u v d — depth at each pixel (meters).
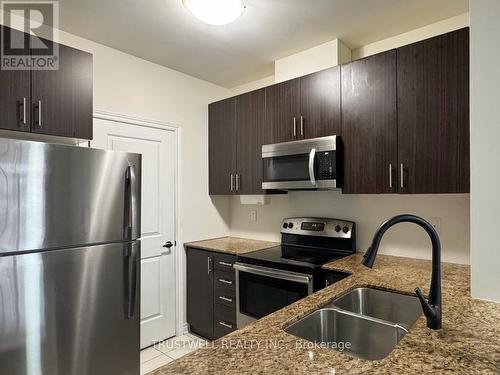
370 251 1.04
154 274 2.76
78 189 1.64
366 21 2.10
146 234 2.71
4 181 1.40
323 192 2.68
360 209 2.47
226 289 2.63
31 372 1.47
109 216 1.77
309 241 2.68
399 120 1.91
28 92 1.74
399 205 2.28
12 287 1.42
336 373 0.79
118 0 1.83
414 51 1.85
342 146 2.16
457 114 1.70
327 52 2.39
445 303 1.28
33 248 1.48
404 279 1.67
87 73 2.00
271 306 2.25
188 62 2.77
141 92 2.68
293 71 2.60
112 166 1.79
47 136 1.90
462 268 1.91
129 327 1.85
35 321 1.49
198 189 3.14
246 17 2.03
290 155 2.39
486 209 1.30
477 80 1.31
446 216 2.08
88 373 1.67
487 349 0.90
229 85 3.38
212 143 3.16
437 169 1.77
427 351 0.89
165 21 2.08
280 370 0.80
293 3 1.88
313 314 1.26
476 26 1.31
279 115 2.54
